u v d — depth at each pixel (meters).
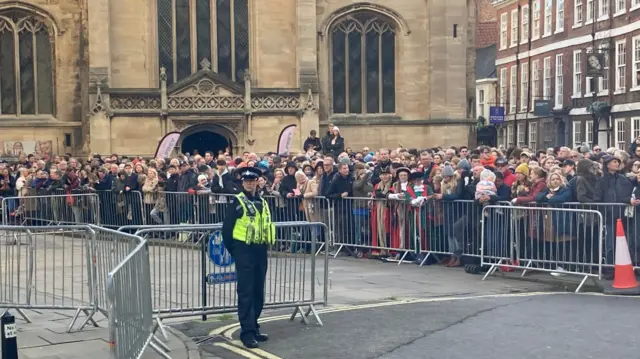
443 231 16.66
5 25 35.19
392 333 10.61
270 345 10.22
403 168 17.34
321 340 10.38
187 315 10.83
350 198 18.16
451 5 36.78
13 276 11.68
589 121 46.62
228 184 19.97
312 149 26.09
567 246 14.44
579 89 48.19
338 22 37.00
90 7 33.62
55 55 35.56
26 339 10.55
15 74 35.34
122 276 7.68
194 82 34.47
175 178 21.91
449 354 9.46
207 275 11.13
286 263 11.54
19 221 23.56
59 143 35.62
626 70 42.50
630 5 41.94
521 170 15.95
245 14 35.97
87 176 24.12
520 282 14.78
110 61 34.19
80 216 22.67
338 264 17.27
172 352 9.80
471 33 38.16
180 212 21.19
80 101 35.81
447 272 16.05
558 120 50.44
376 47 37.50
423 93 37.44
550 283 14.51
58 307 11.21
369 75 37.53
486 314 11.60
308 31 35.38
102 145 33.59
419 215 16.98
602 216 14.28
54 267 11.52
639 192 14.84
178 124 34.38
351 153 28.19
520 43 56.59
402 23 37.16
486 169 16.00
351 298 13.27
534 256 14.87
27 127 35.25
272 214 19.20
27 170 24.72
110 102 33.84
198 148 37.28
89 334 10.84
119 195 22.62
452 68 36.91
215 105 34.66
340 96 37.34
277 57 35.91
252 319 10.20
